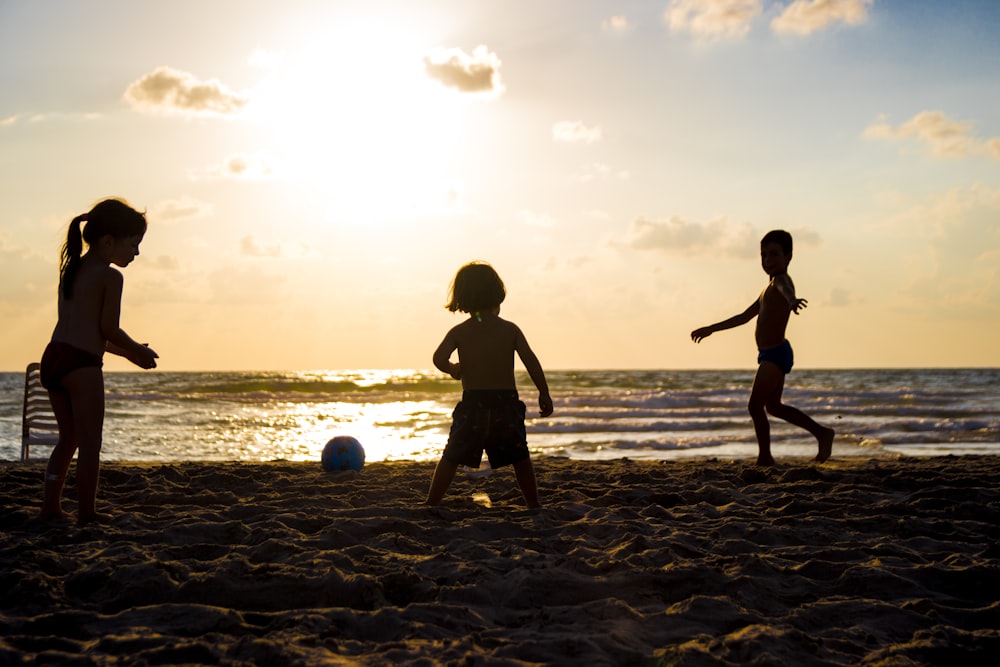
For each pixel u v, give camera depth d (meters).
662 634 2.56
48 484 4.43
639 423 16.31
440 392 32.19
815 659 2.36
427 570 3.28
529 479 4.88
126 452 11.77
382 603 2.88
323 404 25.52
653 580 3.13
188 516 4.57
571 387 38.41
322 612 2.67
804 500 5.14
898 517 4.59
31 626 2.55
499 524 4.22
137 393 27.88
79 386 4.32
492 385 4.77
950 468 7.23
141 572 3.07
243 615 2.70
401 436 15.14
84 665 2.16
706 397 24.64
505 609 2.85
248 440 13.66
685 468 7.41
